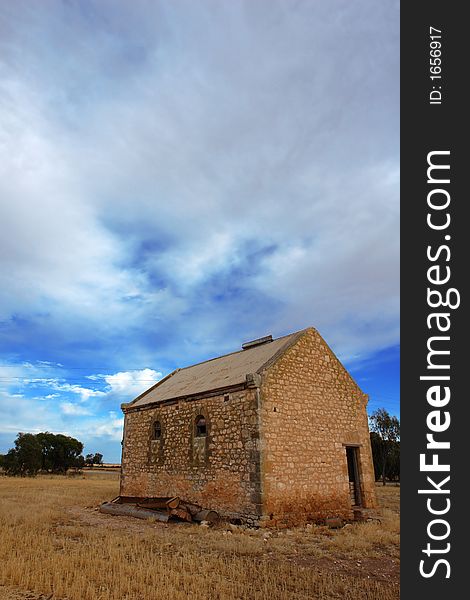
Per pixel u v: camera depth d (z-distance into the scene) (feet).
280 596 25.91
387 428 160.56
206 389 62.75
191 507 56.75
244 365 64.59
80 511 64.28
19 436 203.21
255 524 49.93
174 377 86.69
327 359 65.00
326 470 58.54
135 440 76.84
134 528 49.37
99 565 30.76
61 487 108.78
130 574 28.71
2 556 32.01
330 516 56.44
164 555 35.09
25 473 197.36
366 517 58.23
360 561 35.29
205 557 34.73
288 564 33.53
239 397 56.49
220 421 58.59
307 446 57.36
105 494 87.92
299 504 53.67
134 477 74.74
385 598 26.07
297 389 58.85
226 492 55.16
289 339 64.90
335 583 28.86
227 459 56.18
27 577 26.73
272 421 54.39
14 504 64.85
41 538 38.58
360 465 65.31
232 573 29.96
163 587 25.98
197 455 61.16
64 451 236.22
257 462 51.90
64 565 29.86
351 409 65.72
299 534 46.39
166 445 68.23
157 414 72.23
